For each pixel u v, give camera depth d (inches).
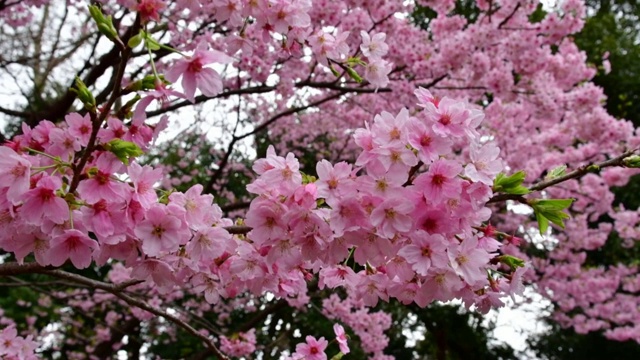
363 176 61.3
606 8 599.8
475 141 62.2
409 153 59.4
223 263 82.7
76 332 385.4
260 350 396.8
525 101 285.6
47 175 61.1
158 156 399.2
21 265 82.0
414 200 61.6
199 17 238.5
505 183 67.8
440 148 60.6
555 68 288.7
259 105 359.9
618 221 376.2
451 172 60.1
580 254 387.9
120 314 400.5
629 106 511.5
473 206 62.1
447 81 267.9
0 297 445.7
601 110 298.5
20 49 315.3
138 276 69.9
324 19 219.5
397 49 243.9
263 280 81.4
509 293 70.4
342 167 61.7
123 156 59.5
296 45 101.9
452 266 60.8
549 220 68.7
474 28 238.8
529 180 312.0
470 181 62.7
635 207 479.5
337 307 298.8
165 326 392.2
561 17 281.6
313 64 237.5
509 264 69.9
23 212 59.2
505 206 401.4
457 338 498.9
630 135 300.5
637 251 451.8
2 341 103.2
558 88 293.3
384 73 102.1
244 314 426.0
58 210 59.9
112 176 61.6
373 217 59.9
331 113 339.0
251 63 222.8
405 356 553.9
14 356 103.2
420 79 259.0
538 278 394.6
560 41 279.6
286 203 63.4
